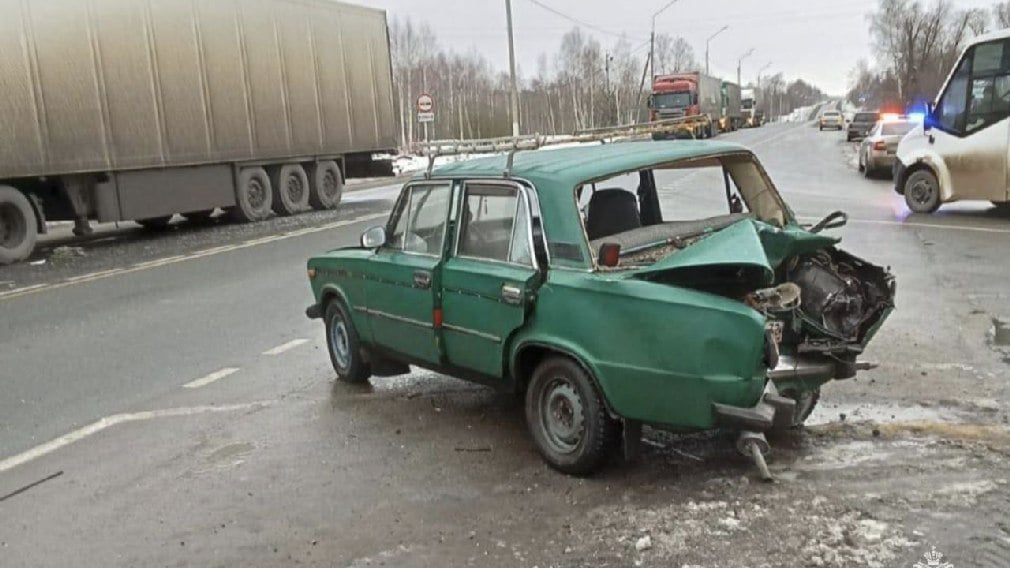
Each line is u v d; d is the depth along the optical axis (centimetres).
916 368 604
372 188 2784
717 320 385
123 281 1149
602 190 489
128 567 378
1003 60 1373
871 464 443
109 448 529
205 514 429
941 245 1141
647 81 7106
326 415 574
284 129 1900
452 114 6719
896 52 5938
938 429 488
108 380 680
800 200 1748
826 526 376
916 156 1491
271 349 756
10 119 1322
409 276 542
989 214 1467
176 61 1614
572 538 382
